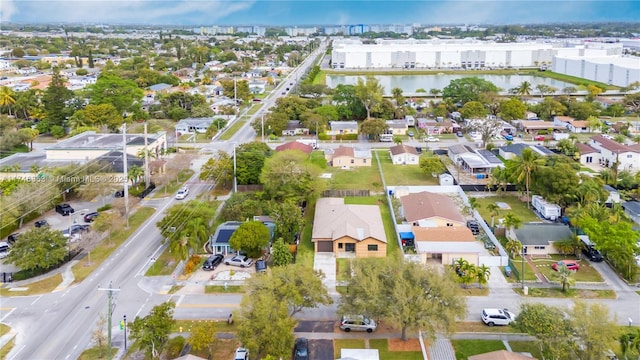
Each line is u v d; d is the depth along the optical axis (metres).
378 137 148.88
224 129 159.75
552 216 85.12
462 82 199.00
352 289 52.28
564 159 98.25
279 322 46.91
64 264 70.56
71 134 140.12
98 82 170.75
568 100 180.12
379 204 94.56
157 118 175.25
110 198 97.69
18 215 80.88
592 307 46.78
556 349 44.78
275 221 78.31
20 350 51.56
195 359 45.88
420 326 48.69
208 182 107.62
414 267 52.88
